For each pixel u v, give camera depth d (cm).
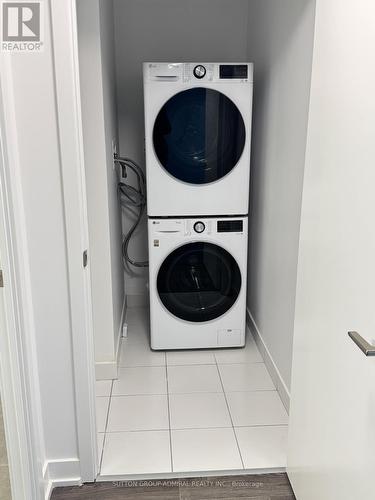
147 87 264
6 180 149
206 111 270
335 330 142
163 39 327
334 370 143
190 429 228
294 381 186
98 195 250
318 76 153
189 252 290
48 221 170
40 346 181
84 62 234
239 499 188
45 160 165
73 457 194
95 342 268
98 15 229
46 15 155
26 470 169
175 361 294
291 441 191
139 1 319
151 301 297
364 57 119
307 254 167
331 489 147
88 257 184
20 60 158
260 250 298
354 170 126
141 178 333
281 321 250
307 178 165
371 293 117
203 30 327
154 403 250
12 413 164
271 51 263
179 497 189
